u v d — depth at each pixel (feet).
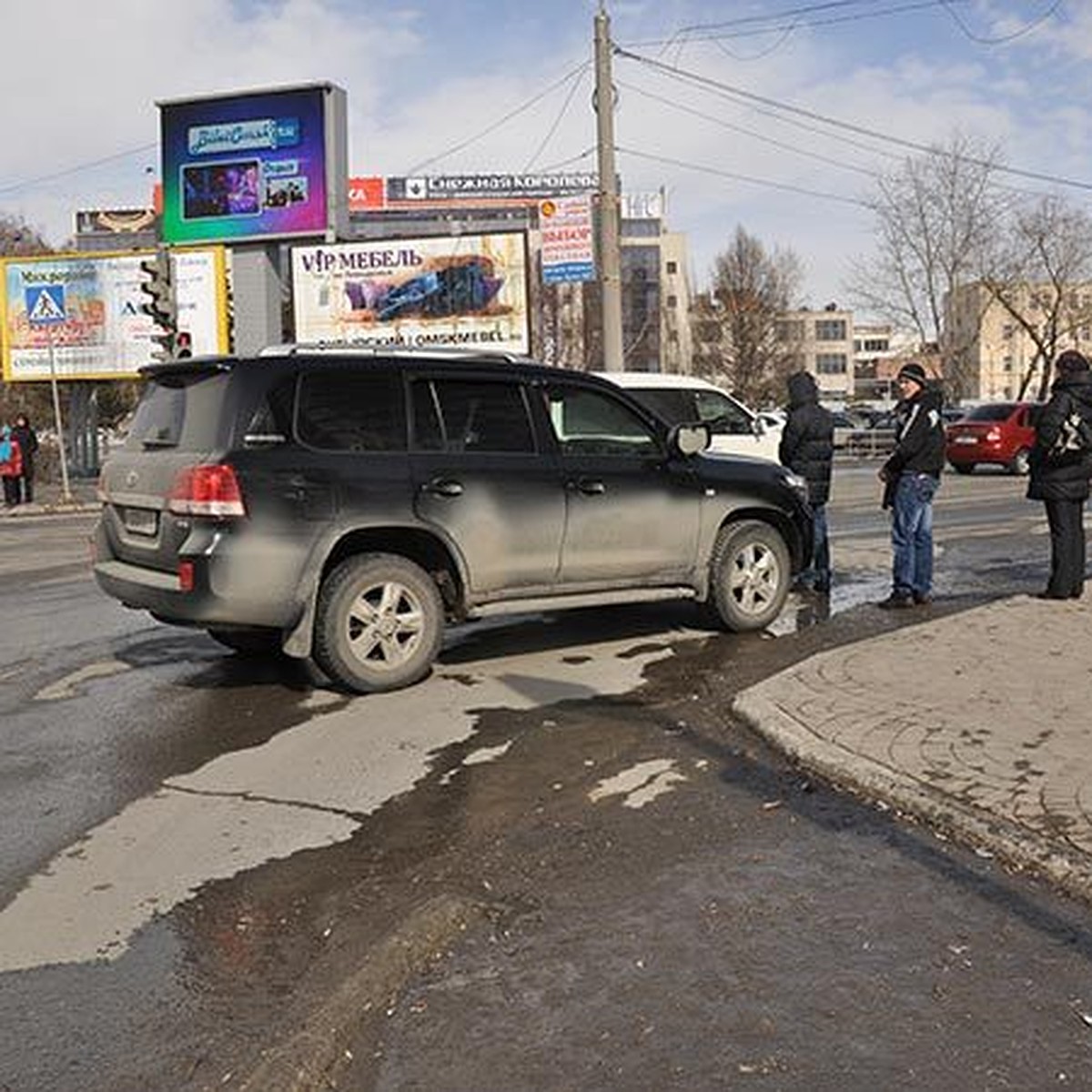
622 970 12.18
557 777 18.34
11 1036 11.14
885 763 17.65
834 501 67.62
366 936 13.04
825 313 444.14
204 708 22.85
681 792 17.51
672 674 24.86
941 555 42.45
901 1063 10.39
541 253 77.56
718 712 21.76
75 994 11.93
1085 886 13.57
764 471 29.27
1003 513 58.65
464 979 12.11
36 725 21.81
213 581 21.88
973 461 92.94
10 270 113.60
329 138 110.73
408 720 21.71
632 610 32.45
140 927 13.43
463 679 24.82
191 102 112.68
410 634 23.89
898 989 11.67
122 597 23.86
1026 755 17.81
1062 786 16.44
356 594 23.22
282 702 23.20
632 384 49.60
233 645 27.86
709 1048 10.69
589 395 26.68
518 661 26.45
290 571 22.39
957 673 22.72
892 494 31.45
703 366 261.85
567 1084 10.20
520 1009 11.48
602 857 15.14
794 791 17.39
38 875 14.96
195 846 15.81
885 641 25.77
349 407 23.49
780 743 19.16
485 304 109.09
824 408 35.70
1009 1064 10.36
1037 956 12.31
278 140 111.45
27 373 114.21
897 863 14.73
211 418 22.77
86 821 16.84
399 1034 11.11
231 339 112.98
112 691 24.36
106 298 112.47
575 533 25.77
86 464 119.55
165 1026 11.30
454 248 109.09
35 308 113.50
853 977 11.93
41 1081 10.41
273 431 22.57
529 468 25.17
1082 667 23.03
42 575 44.16
